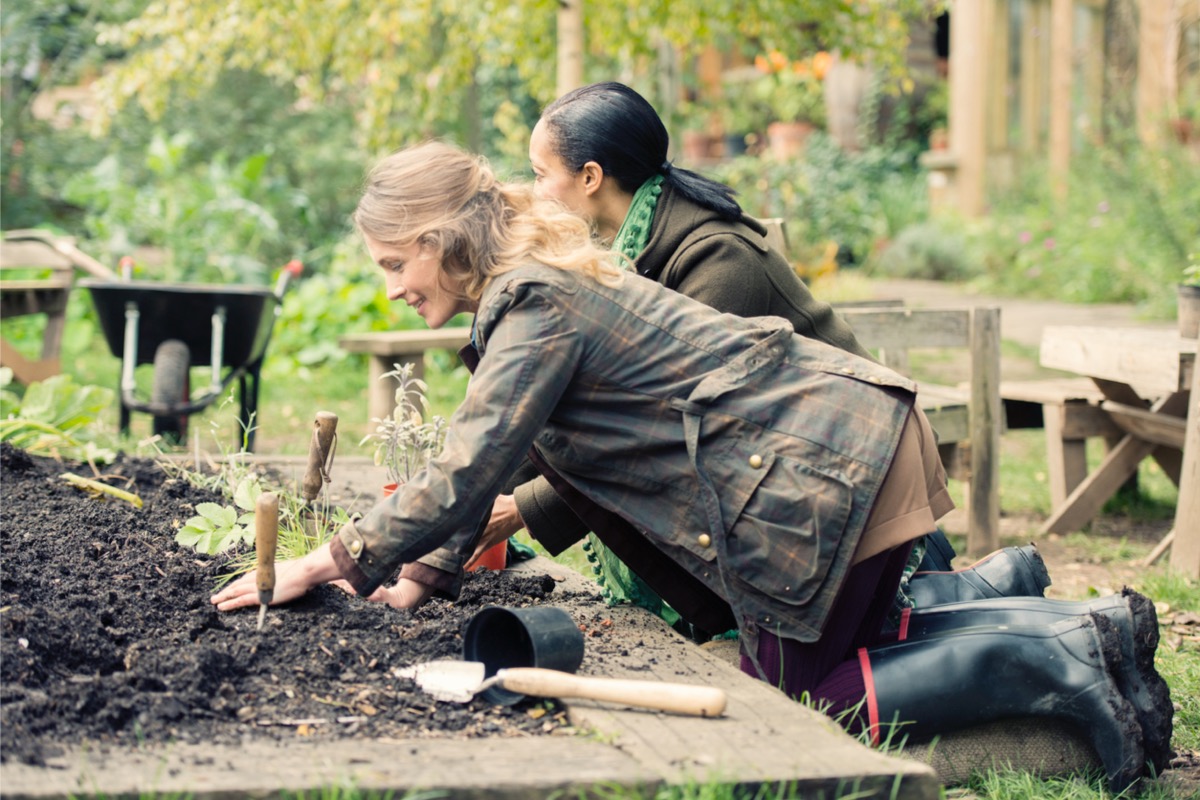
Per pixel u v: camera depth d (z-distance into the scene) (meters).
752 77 17.44
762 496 2.49
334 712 2.32
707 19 8.55
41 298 6.70
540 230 2.54
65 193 10.59
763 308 3.10
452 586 2.73
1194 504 4.59
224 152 11.48
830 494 2.47
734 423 2.51
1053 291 12.68
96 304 5.54
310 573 2.58
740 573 2.52
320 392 8.17
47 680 2.32
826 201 14.59
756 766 2.12
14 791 1.87
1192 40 14.32
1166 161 11.70
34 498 3.57
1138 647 2.65
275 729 2.23
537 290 2.46
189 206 10.14
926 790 2.14
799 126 15.92
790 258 5.16
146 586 2.87
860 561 2.56
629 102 3.18
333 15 8.56
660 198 3.18
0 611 2.46
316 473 3.14
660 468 2.55
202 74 9.22
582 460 2.60
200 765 2.04
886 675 2.62
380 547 2.46
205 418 6.94
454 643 2.67
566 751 2.18
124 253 9.97
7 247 6.66
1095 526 5.57
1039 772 2.69
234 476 3.77
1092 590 4.30
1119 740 2.58
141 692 2.29
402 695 2.40
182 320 5.59
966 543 5.20
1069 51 14.59
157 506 3.60
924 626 2.78
